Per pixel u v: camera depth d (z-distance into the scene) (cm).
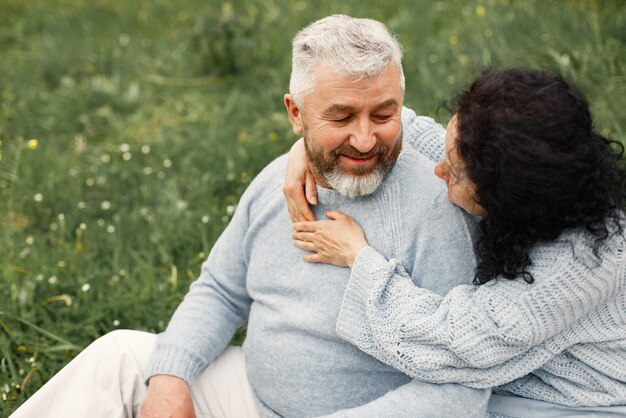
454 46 473
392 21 514
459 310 195
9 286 330
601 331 200
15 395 280
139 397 233
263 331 229
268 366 226
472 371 198
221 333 243
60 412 224
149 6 614
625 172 192
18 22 611
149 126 469
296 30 538
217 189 402
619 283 194
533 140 178
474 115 186
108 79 520
